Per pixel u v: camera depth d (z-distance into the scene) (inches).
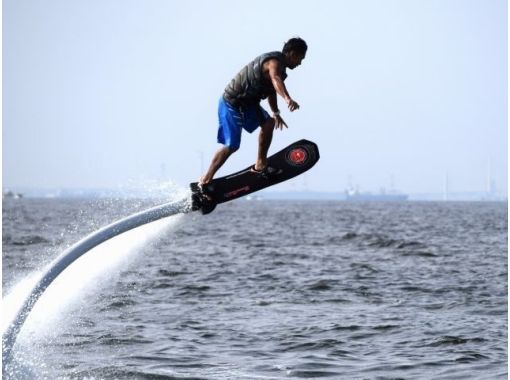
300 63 1318.9
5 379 1373.0
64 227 6604.3
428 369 1587.1
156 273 3238.2
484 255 4284.0
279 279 3056.1
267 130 1330.0
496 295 2632.9
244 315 2196.1
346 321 2095.2
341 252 4421.8
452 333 1943.9
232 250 4542.3
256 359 1662.2
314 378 1512.1
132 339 1846.7
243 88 1309.1
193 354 1704.0
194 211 1378.0
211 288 2775.6
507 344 1818.4
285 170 1354.6
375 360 1662.2
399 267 3563.0
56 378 1494.8
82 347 1753.2
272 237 5935.0
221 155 1336.1
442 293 2682.1
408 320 2113.7
